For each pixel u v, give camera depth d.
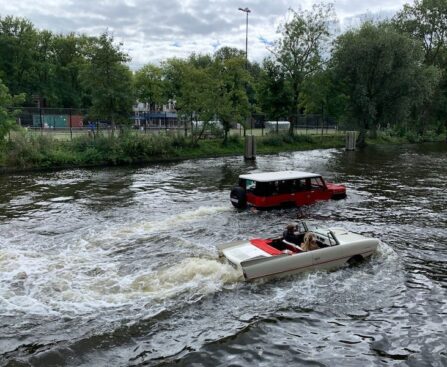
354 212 17.42
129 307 8.64
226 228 14.87
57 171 29.59
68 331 7.77
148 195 21.05
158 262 11.16
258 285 9.71
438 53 65.94
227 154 42.19
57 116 43.31
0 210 17.45
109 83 35.88
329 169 31.44
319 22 49.53
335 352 7.32
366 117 50.28
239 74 43.91
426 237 13.82
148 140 36.84
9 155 29.14
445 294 9.55
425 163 35.31
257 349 7.36
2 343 7.39
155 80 60.50
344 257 10.96
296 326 8.11
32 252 12.02
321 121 63.75
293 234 11.75
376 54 47.88
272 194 17.62
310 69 50.47
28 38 66.38
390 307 8.91
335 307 8.86
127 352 7.20
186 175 28.16
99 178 26.50
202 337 7.68
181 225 15.19
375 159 38.69
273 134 50.66
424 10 63.88
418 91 49.75
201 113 41.47
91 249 12.37
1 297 9.02
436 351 7.35
